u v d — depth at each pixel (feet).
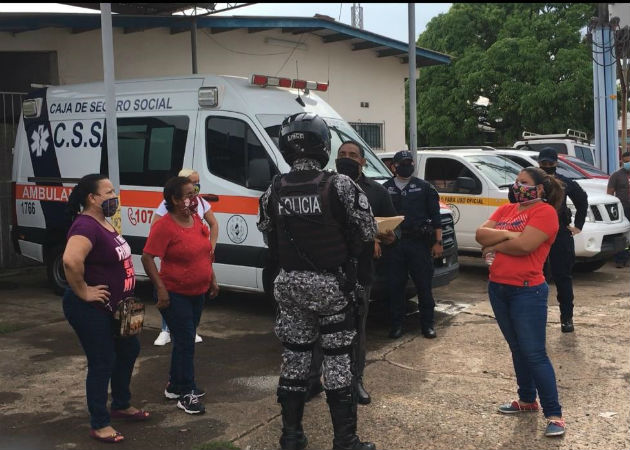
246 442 13.66
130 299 13.46
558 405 13.80
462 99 73.26
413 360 18.95
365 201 11.94
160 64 39.81
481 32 76.43
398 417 14.84
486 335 21.47
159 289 14.90
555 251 21.07
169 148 24.81
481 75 70.28
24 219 29.45
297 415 12.78
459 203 32.40
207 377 17.62
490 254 14.42
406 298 24.30
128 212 25.79
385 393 16.33
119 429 14.34
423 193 20.66
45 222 28.53
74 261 12.46
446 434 13.96
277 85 24.31
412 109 29.71
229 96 23.61
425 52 51.96
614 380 17.02
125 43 38.27
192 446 13.47
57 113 28.43
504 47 69.26
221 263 23.59
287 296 12.19
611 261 36.17
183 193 14.90
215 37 41.96
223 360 19.10
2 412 15.31
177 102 24.88
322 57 47.83
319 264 11.87
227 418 14.89
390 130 53.11
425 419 14.73
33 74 37.17
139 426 14.48
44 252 28.84
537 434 13.88
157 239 14.85
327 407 15.55
